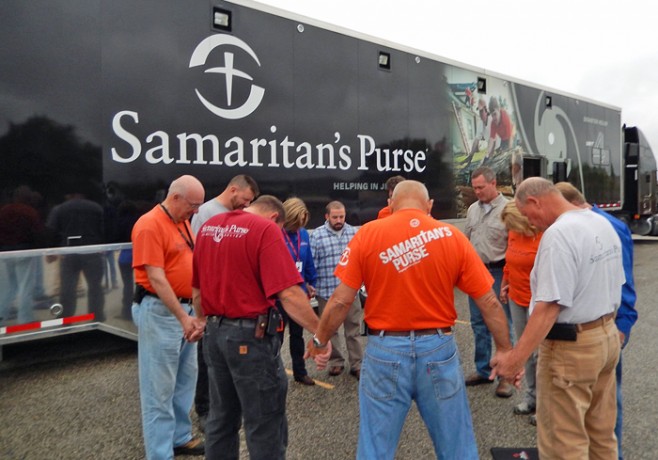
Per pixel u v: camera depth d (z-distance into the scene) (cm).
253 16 555
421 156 741
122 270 469
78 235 445
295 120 592
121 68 466
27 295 420
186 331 285
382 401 239
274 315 256
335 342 467
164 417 297
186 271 308
